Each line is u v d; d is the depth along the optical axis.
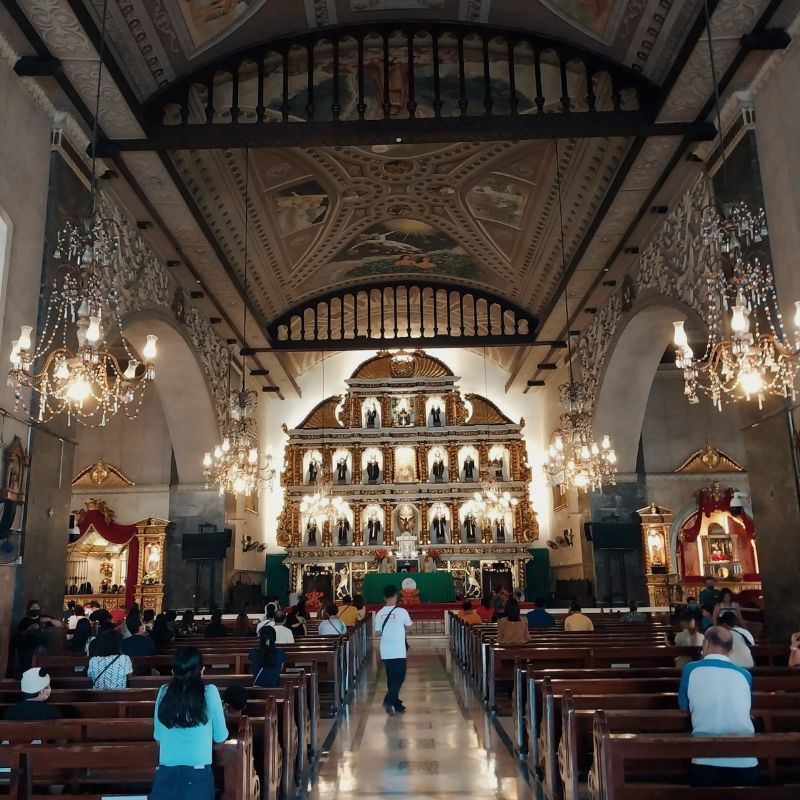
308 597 23.05
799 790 4.07
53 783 5.12
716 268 9.90
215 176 14.23
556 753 6.03
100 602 21.08
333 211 17.81
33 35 9.07
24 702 5.41
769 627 9.99
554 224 16.77
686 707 4.81
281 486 26.36
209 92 11.54
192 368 18.08
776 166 9.67
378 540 25.92
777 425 9.72
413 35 11.90
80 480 22.58
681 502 21.78
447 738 8.30
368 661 16.58
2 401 8.98
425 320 25.61
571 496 22.31
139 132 11.06
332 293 22.72
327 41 11.91
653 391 22.67
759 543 10.26
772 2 8.90
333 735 8.54
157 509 22.27
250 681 7.04
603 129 11.22
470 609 15.58
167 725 4.14
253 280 18.94
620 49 11.22
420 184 17.02
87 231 8.97
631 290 16.09
